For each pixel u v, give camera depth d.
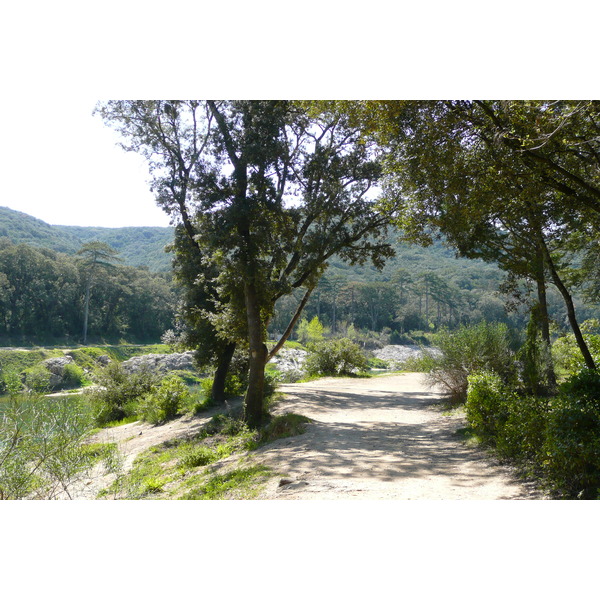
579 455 5.80
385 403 18.64
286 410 16.48
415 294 117.56
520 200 10.34
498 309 99.19
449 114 9.20
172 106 18.23
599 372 7.69
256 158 14.27
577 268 21.56
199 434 15.74
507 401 9.43
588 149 8.76
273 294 15.78
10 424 8.47
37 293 77.62
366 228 17.11
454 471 7.77
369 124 9.80
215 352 20.72
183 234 20.20
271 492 7.20
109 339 85.12
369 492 6.60
